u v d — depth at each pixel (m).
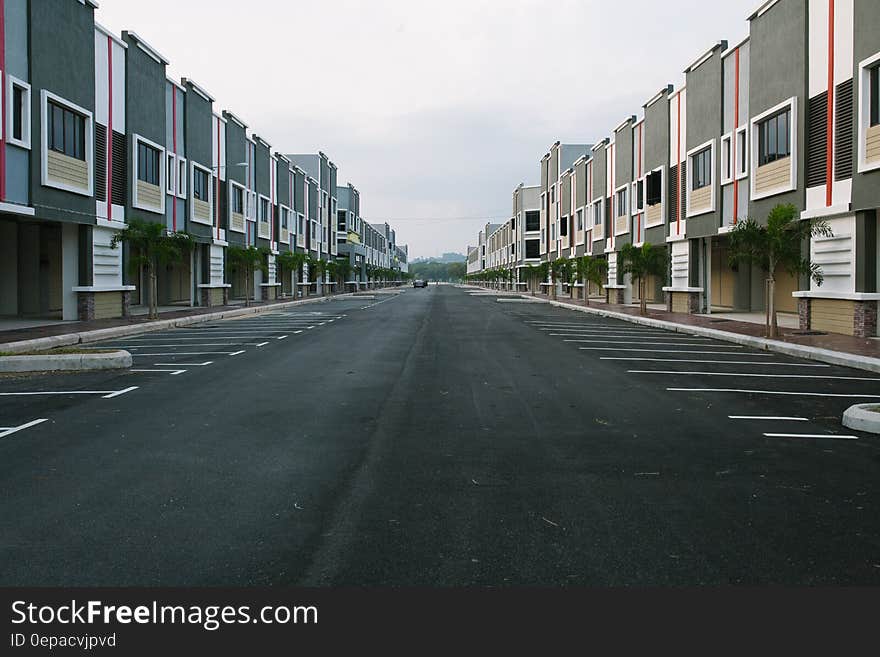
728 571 4.13
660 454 6.75
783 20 20.11
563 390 10.48
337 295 63.16
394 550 4.43
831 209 17.56
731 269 31.34
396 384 11.00
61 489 5.66
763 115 21.17
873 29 16.03
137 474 6.07
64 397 9.80
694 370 12.73
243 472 6.14
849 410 8.08
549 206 60.09
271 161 44.78
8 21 18.03
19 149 18.56
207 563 4.25
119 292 24.33
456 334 20.56
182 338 18.98
